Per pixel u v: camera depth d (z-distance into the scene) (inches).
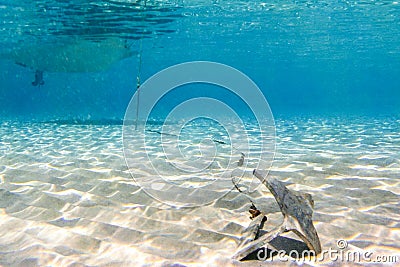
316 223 82.0
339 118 544.7
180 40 675.4
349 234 75.1
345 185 118.0
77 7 364.2
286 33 624.1
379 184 117.7
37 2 345.4
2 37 509.4
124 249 70.3
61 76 1630.2
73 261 65.0
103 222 86.2
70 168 156.6
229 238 75.1
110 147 226.4
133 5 369.7
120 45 487.8
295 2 403.5
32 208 98.0
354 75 1883.6
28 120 516.1
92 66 471.5
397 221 82.7
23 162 173.0
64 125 411.2
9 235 78.7
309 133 302.8
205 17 473.1
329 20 512.7
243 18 489.4
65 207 99.0
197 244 72.4
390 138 253.0
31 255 67.8
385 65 1290.6
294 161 164.4
